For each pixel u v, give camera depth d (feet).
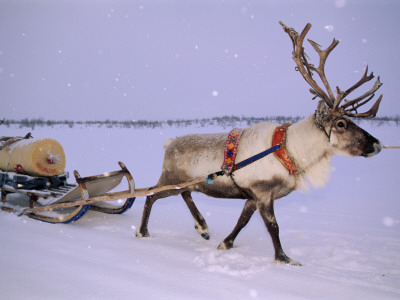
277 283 12.46
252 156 15.47
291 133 15.56
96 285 11.46
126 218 22.33
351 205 25.99
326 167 15.69
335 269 14.40
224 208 25.79
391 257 15.71
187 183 16.60
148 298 10.74
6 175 21.85
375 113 14.93
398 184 32.96
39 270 12.37
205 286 11.93
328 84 15.49
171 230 20.20
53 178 21.86
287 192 16.02
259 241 18.60
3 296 10.30
